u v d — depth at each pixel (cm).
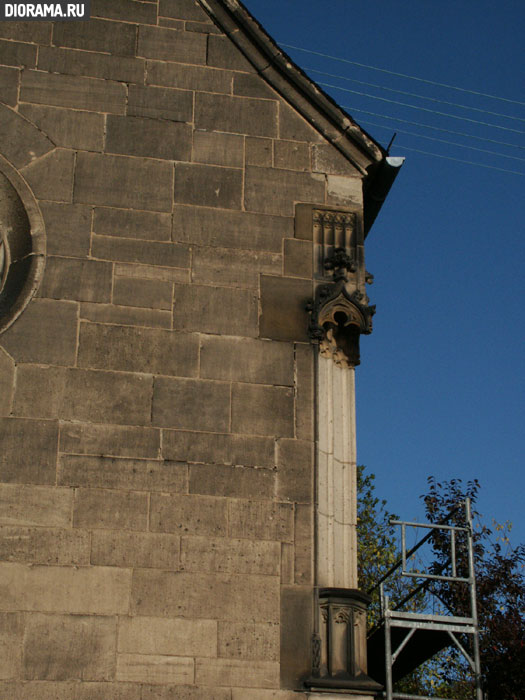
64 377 1305
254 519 1280
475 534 1864
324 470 1323
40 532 1230
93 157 1432
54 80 1466
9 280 1366
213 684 1198
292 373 1362
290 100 1514
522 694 1625
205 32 1532
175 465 1288
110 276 1370
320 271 1430
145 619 1214
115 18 1516
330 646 1233
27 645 1181
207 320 1370
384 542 2670
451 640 1440
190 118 1480
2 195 1402
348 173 1499
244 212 1441
